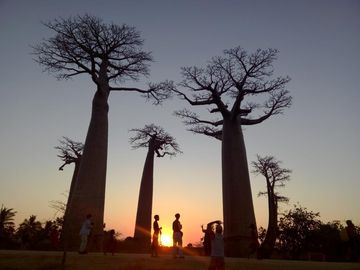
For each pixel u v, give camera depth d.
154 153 36.41
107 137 24.11
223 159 25.98
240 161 25.36
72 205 21.59
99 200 22.17
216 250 9.20
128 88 26.88
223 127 26.92
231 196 24.53
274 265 13.30
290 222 33.72
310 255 25.80
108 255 15.37
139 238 32.56
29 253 14.73
